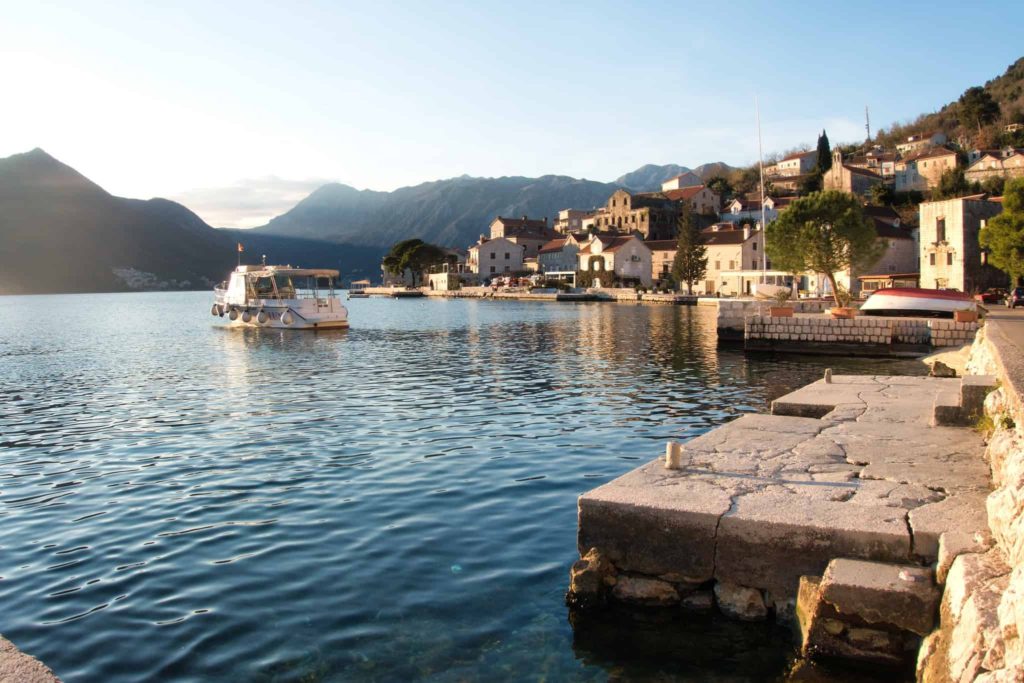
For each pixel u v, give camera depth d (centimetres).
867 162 14750
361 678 695
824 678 677
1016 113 14125
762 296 6425
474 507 1223
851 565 720
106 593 897
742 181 17712
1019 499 636
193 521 1178
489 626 793
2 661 489
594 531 854
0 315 10931
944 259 6247
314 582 916
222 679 695
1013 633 502
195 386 2928
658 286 12456
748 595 786
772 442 1171
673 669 704
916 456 1067
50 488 1407
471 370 3328
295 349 4619
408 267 18712
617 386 2753
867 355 3878
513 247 17000
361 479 1420
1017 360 1297
